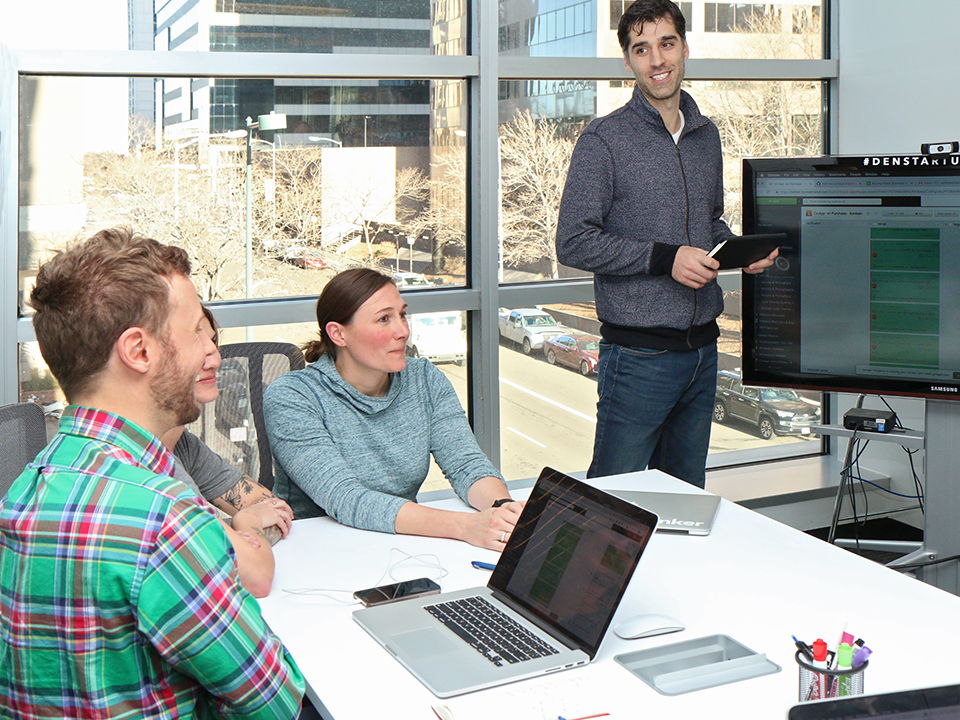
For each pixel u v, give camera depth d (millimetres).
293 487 2160
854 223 2816
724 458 4086
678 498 2035
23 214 2889
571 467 3748
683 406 2963
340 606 1530
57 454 967
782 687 1244
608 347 2924
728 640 1377
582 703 1206
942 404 2859
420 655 1329
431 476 3607
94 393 979
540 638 1380
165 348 979
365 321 2033
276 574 1669
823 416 4199
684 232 2842
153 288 962
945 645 1368
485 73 3350
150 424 1006
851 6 3906
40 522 915
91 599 891
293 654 1359
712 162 2945
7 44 2777
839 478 3949
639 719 1165
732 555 1742
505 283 3572
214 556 933
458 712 1186
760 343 3002
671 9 2705
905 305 2793
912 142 3660
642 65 2730
